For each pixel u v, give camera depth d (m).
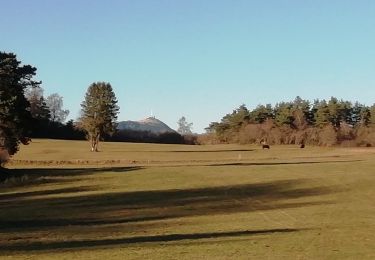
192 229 25.81
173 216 32.47
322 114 156.75
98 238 22.36
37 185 49.50
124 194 43.97
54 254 17.45
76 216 32.44
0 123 52.28
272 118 175.88
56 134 164.12
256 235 22.98
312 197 41.91
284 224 27.45
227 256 17.09
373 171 58.12
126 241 21.20
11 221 29.91
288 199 41.03
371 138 141.88
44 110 161.12
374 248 19.17
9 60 52.81
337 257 17.27
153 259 16.39
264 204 38.44
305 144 151.50
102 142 152.75
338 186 47.75
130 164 75.94
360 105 159.00
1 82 52.50
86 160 82.62
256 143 160.50
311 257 17.19
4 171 56.19
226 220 29.84
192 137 185.62
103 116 117.25
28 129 54.75
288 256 17.28
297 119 161.62
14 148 54.81
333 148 129.50
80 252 17.86
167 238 22.30
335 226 26.23
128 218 31.59
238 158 91.00
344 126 149.12
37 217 31.81
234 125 178.12
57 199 41.03
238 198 41.78
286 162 76.00
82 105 117.88
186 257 16.83
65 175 56.25
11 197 42.41
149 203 39.12
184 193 44.69
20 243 20.72
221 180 52.75
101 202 39.53
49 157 90.50
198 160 86.69
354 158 86.38
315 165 66.50
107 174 57.47
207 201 40.22
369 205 36.69
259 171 59.97
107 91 117.38
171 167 66.50
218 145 153.75
